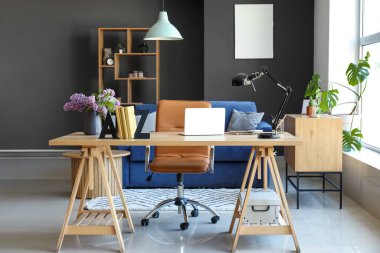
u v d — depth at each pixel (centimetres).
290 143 372
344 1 708
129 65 943
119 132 388
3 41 941
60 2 938
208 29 860
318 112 598
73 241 404
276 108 864
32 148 949
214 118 416
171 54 945
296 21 854
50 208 514
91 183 400
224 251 378
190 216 480
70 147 945
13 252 377
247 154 598
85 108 426
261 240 405
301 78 859
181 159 459
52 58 943
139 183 607
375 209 477
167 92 949
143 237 414
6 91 945
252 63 861
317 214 489
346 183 575
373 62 650
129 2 937
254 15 855
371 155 563
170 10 940
